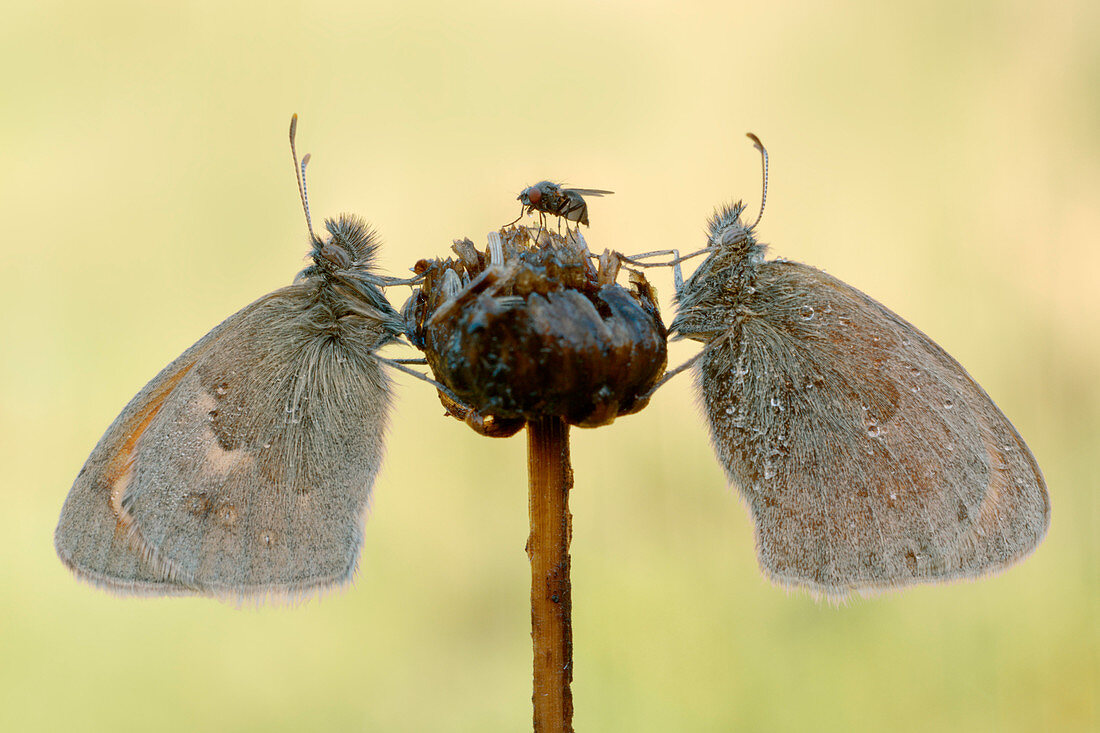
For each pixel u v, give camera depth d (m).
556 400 0.20
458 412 0.20
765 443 0.20
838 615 0.24
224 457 0.20
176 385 0.21
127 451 0.21
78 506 0.21
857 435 0.20
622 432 0.25
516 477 0.26
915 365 0.20
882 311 0.20
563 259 0.20
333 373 0.20
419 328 0.20
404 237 0.30
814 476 0.20
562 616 0.20
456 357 0.20
